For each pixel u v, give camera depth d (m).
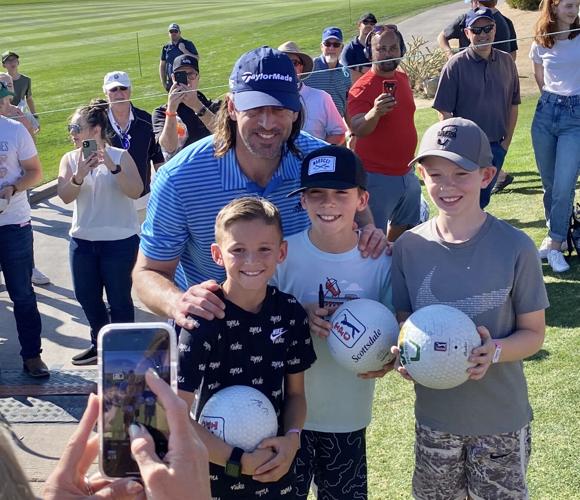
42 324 6.57
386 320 2.95
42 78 24.91
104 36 36.47
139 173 5.98
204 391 2.72
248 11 44.06
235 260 2.65
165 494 1.48
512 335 2.88
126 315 5.69
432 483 3.04
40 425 4.83
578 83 6.22
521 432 2.96
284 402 2.89
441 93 6.86
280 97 2.96
